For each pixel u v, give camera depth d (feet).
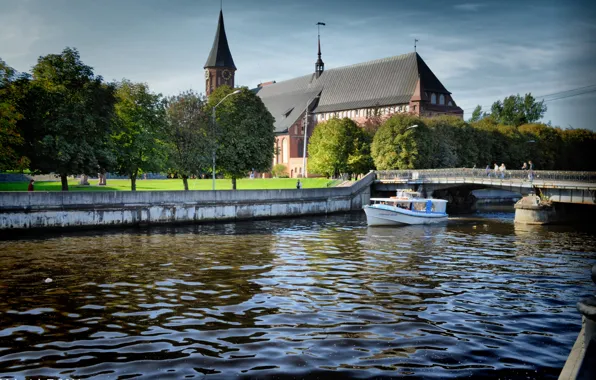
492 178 219.82
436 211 195.31
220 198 182.29
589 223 189.67
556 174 192.85
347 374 42.73
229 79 596.29
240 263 95.61
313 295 70.28
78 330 53.93
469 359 46.47
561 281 82.79
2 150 140.87
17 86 153.58
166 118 198.39
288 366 44.34
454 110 489.67
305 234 147.84
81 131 157.58
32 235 135.03
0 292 70.69
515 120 507.71
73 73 165.27
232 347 48.93
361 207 254.06
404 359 46.24
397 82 494.59
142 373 42.63
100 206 150.82
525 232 158.51
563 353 48.32
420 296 70.69
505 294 72.95
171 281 78.59
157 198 164.35
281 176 472.03
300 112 547.90
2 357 46.01
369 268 92.27
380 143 286.46
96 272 85.30
